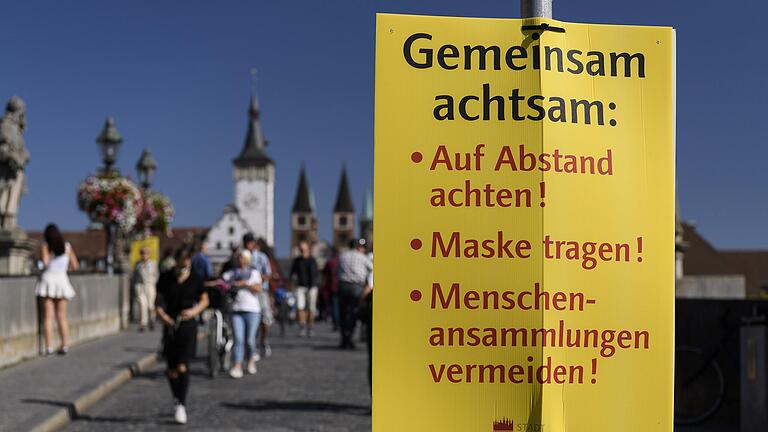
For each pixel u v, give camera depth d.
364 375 16.36
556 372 4.18
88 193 27.53
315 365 18.12
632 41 4.30
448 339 4.17
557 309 4.18
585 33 4.28
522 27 4.23
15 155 19.58
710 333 11.04
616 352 4.21
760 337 9.32
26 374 14.55
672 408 4.23
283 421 11.18
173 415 11.61
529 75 4.21
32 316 16.98
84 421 11.11
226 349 16.75
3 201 19.61
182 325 11.07
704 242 66.19
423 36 4.22
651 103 4.29
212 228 158.50
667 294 4.25
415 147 4.19
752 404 9.49
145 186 32.03
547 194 4.19
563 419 4.17
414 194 4.18
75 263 17.92
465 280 4.18
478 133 4.20
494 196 4.19
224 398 13.27
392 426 4.15
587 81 4.26
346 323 22.09
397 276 4.17
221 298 16.30
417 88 4.20
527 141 4.20
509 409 4.17
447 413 4.16
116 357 17.45
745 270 93.88
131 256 32.66
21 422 10.15
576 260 4.20
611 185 4.24
